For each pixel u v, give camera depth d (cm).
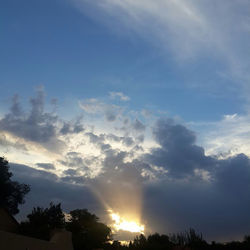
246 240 5894
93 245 4728
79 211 6122
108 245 5797
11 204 4838
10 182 4981
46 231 2986
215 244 6056
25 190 5059
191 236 6638
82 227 5809
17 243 1691
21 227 3158
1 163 4938
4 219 3100
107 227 6003
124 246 6406
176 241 6781
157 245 6406
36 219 3362
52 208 3956
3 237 1544
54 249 2303
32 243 1900
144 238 6831
